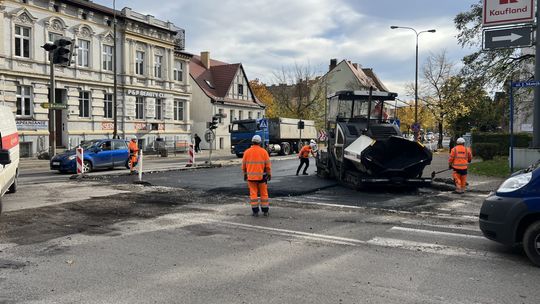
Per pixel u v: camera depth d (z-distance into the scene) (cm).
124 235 755
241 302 455
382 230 808
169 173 1972
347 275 545
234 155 3812
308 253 647
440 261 609
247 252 651
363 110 1524
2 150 782
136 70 3859
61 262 594
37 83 2981
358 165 1334
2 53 2764
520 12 1358
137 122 3819
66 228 806
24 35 2945
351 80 7400
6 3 2794
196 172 2031
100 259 610
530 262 603
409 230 809
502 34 1390
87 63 3406
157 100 4088
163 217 920
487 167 1881
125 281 519
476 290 494
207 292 484
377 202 1148
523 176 613
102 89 3494
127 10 3694
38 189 1348
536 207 580
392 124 1391
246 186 1449
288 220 898
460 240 732
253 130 3325
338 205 1091
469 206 1091
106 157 2153
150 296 471
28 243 693
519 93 2127
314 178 1758
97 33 3456
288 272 556
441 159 2791
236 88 5353
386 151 1265
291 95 6244
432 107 4678
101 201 1120
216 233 777
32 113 2970
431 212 1004
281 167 2392
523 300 465
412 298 469
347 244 704
